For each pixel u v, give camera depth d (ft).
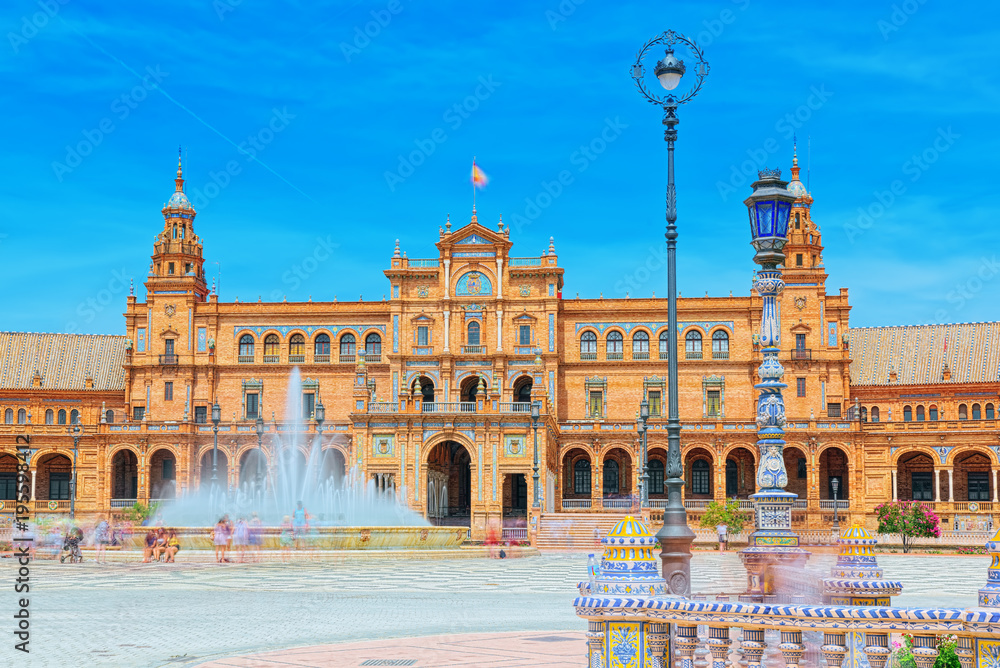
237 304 389.60
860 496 353.92
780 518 78.74
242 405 384.27
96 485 368.27
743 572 170.60
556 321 373.40
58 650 80.84
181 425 369.50
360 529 222.69
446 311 373.81
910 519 302.45
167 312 389.80
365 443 319.68
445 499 354.95
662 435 363.35
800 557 78.02
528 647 78.74
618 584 48.80
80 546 232.53
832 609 43.91
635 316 382.83
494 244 375.04
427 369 372.58
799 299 376.68
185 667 71.51
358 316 387.75
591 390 380.17
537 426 315.17
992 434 348.79
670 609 46.85
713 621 45.93
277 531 216.95
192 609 113.39
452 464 376.27
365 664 71.05
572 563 219.41
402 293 376.89
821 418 361.30
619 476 378.94
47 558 220.43
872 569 75.51
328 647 80.23
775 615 44.68
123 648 81.82
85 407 409.08
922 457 371.35
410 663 71.20
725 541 296.30
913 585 162.91
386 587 146.92
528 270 374.22
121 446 368.27
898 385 396.16
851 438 356.18
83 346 424.05
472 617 104.99
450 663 71.10
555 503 358.84
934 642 44.29
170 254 391.86
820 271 375.45
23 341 421.18
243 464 374.84
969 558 266.16
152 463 379.96
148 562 207.41
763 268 85.97
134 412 387.55
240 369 386.11
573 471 380.78
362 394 324.19
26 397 404.77
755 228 85.92
